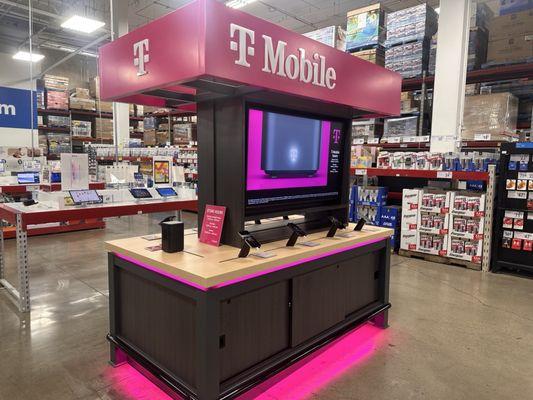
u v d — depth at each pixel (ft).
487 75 15.88
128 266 6.84
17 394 6.66
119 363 7.60
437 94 16.22
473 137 15.21
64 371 7.38
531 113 16.78
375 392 6.82
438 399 6.63
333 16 37.91
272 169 7.67
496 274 13.82
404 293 11.80
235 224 6.99
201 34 5.08
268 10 36.50
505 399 6.66
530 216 13.37
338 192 9.50
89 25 25.84
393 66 17.63
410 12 16.92
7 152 24.35
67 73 45.09
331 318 7.80
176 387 5.94
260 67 5.85
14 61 37.88
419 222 15.53
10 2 28.19
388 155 16.55
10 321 9.62
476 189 15.92
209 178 7.36
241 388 5.84
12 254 16.11
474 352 8.25
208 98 7.14
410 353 8.18
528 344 8.64
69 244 17.94
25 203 11.37
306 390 6.86
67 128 35.17
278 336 6.68
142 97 7.88
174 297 6.07
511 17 15.17
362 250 8.36
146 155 25.04
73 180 12.13
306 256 6.85
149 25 5.88
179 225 6.63
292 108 7.90
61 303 10.80
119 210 11.73
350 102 7.75
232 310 5.83
